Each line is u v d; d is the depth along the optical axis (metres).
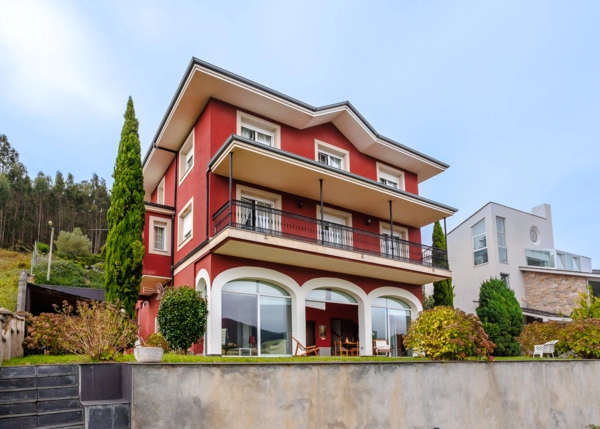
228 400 7.65
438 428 9.92
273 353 15.27
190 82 15.38
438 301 22.16
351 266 16.88
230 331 14.51
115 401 7.13
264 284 15.71
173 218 18.77
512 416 11.16
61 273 35.12
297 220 17.03
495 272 26.98
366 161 20.31
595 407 13.05
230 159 13.91
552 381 12.23
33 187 67.06
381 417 9.23
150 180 22.14
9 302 23.75
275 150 14.45
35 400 7.27
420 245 19.66
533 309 26.78
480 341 11.20
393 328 19.47
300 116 17.48
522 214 29.56
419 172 22.36
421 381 9.95
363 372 9.20
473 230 28.92
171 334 12.65
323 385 8.66
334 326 18.69
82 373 7.50
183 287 13.56
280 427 8.05
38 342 10.57
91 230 63.88
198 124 17.09
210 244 14.30
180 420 7.21
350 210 19.25
